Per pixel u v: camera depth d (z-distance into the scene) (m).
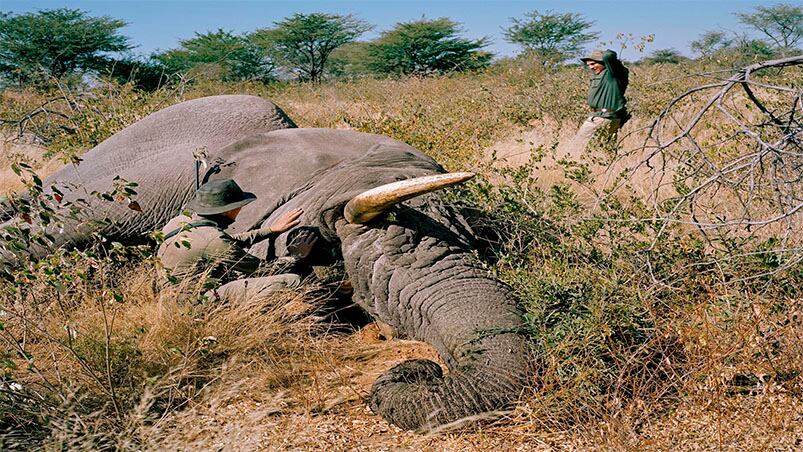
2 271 6.01
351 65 50.59
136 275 6.05
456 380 4.36
